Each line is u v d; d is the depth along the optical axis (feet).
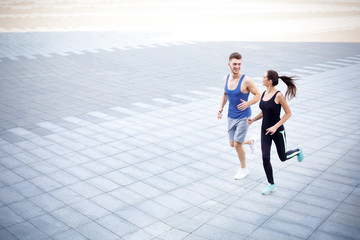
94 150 23.00
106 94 36.45
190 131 26.71
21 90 37.32
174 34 81.87
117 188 18.24
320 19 114.21
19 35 74.18
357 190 17.87
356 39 78.13
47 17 105.29
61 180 19.02
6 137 24.97
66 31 81.61
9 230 14.62
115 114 30.35
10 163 20.97
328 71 48.29
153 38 75.56
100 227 14.93
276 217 15.58
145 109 31.83
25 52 57.77
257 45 69.26
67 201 16.96
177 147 23.66
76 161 21.36
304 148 23.40
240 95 17.69
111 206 16.56
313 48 66.33
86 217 15.65
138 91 37.76
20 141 24.30
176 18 111.24
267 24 101.71
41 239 14.08
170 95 36.45
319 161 21.40
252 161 21.63
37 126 27.22
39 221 15.30
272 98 16.53
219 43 70.90
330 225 14.90
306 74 46.44
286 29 92.84
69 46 64.03
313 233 14.37
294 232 14.46
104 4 142.00
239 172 19.47
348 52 62.44
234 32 86.69
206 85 40.63
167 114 30.58
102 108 31.91
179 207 16.53
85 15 112.68
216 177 19.57
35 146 23.50
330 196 17.31
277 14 125.70
